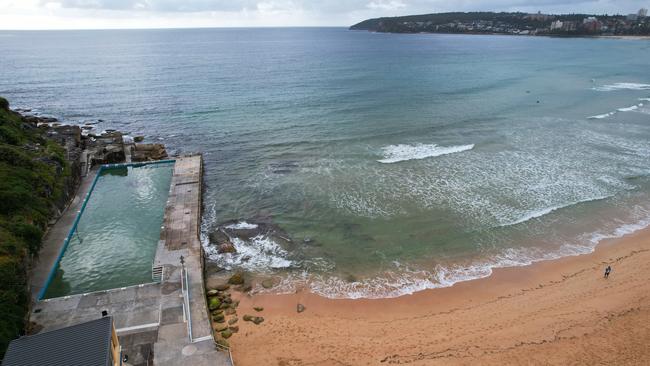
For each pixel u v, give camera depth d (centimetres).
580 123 6291
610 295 2648
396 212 3688
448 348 2231
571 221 3541
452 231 3400
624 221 3544
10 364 1505
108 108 7444
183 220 3397
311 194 4031
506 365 2092
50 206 3391
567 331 2331
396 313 2536
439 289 2752
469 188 4119
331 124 6212
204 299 2469
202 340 2138
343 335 2353
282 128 6059
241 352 2214
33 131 4719
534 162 4750
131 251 3153
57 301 2395
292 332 2373
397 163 4741
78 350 1578
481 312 2528
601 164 4694
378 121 6344
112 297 2450
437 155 4953
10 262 2247
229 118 6638
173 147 5409
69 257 3050
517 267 2970
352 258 3069
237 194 4072
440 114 6756
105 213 3728
